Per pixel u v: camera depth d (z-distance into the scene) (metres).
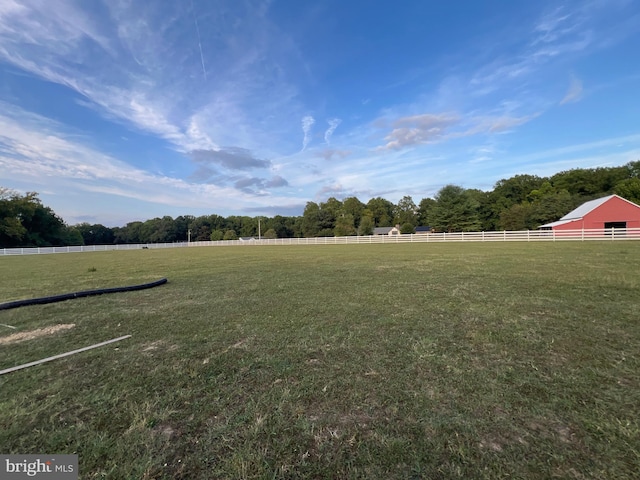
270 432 1.75
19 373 2.61
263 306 4.81
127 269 11.27
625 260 9.17
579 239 22.33
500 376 2.34
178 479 1.44
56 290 6.90
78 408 2.05
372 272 8.39
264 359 2.79
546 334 3.21
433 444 1.62
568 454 1.52
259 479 1.42
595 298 4.64
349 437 1.69
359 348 2.98
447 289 5.69
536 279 6.36
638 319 3.62
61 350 3.15
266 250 23.48
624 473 1.39
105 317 4.41
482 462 1.49
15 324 4.14
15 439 1.76
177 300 5.45
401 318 3.94
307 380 2.36
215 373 2.53
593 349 2.80
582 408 1.90
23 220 41.47
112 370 2.63
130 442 1.70
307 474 1.45
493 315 3.94
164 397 2.17
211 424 1.84
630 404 1.93
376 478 1.42
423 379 2.33
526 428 1.73
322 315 4.20
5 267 14.15
